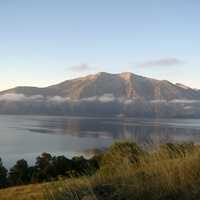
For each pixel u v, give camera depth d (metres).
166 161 6.12
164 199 4.93
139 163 6.54
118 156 6.95
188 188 5.06
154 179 5.48
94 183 5.95
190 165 5.73
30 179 44.47
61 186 5.98
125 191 5.30
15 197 15.15
